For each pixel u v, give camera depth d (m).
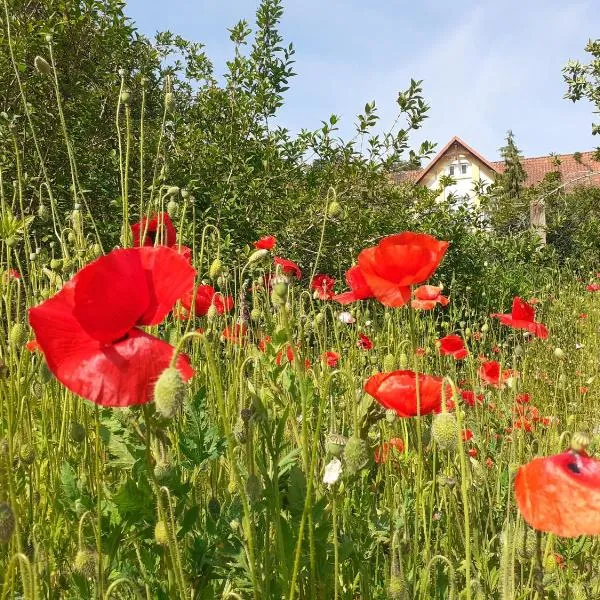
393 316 4.73
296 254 8.20
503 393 4.63
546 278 11.46
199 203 7.91
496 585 2.45
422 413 1.99
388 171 9.14
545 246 12.57
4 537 1.40
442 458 2.74
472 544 2.61
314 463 1.67
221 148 8.52
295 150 8.74
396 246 2.04
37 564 1.72
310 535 1.74
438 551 2.54
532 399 5.00
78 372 1.39
